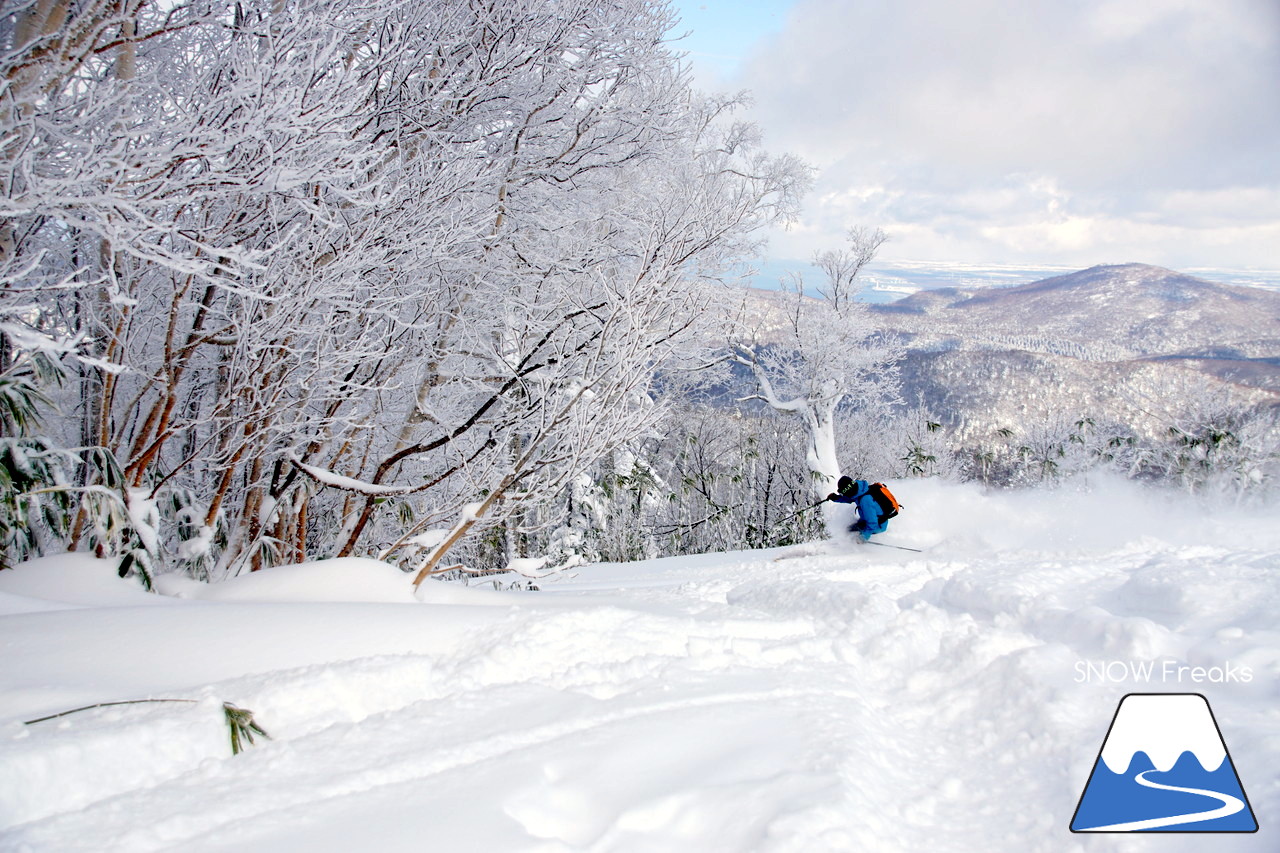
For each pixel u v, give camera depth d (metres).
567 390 6.39
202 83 4.61
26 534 5.79
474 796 2.39
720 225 6.16
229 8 4.59
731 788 2.45
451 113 6.44
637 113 7.23
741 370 25.20
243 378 5.66
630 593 6.61
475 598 5.79
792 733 2.94
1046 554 8.27
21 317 4.39
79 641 3.49
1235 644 3.65
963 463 32.09
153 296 6.02
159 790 2.41
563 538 19.20
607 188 7.70
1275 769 2.45
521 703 3.21
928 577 7.41
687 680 3.57
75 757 2.39
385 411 7.75
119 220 3.36
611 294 5.89
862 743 2.87
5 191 3.36
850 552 10.84
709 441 28.41
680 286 6.10
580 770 2.62
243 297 5.20
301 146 4.18
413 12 5.98
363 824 2.22
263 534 6.49
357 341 5.87
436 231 5.88
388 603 4.55
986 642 3.92
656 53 7.22
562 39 6.65
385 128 6.07
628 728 2.97
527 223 7.37
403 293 6.61
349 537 7.25
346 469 8.27
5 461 4.71
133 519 5.24
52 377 4.92
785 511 27.64
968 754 3.06
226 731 2.79
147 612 3.93
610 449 5.73
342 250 5.52
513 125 7.07
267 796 2.38
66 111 3.96
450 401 8.26
